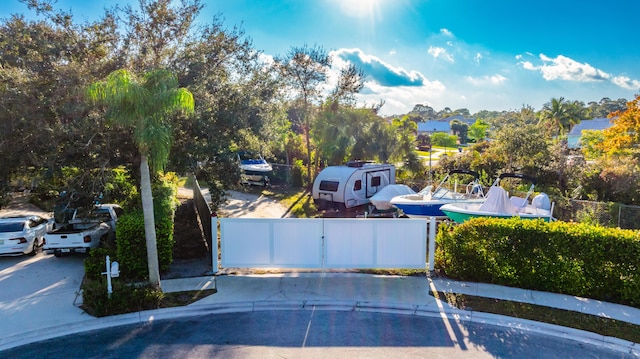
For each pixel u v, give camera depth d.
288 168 26.81
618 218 14.86
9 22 10.86
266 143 14.72
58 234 10.79
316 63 25.22
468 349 6.46
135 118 7.67
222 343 6.64
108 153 10.26
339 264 9.81
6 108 9.30
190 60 12.24
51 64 10.35
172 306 7.91
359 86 26.09
